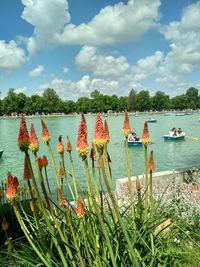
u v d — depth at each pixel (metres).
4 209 8.83
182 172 13.22
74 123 112.62
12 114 187.25
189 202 9.26
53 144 49.78
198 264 5.65
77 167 29.59
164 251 5.08
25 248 4.68
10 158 40.47
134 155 39.53
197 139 56.66
